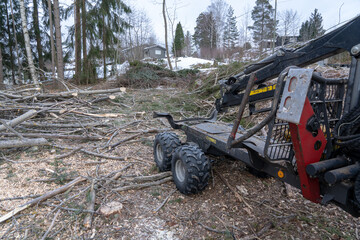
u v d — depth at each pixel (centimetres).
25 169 423
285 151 279
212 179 406
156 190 367
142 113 791
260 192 377
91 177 390
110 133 617
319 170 215
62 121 679
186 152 340
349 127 222
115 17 2091
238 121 282
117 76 1492
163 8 2123
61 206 319
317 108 239
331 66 969
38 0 2111
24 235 271
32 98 793
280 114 226
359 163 224
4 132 561
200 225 297
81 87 1603
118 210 308
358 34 226
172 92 1182
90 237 271
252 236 281
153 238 273
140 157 492
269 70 320
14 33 2012
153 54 4350
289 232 292
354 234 294
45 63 2353
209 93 1019
